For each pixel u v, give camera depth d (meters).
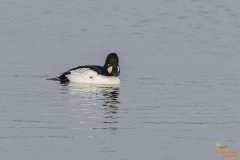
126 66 33.75
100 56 36.41
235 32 44.12
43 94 27.11
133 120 22.88
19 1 53.09
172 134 21.09
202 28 45.44
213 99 26.45
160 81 30.19
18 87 28.50
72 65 33.97
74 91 27.86
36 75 31.25
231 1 53.84
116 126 22.02
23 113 23.75
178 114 23.86
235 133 21.27
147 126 22.06
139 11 50.56
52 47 38.62
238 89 28.47
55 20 47.16
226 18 48.81
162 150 19.38
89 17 48.31
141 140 20.34
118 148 19.48
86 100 26.09
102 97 26.69
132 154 18.97
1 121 22.55
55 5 52.12
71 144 19.80
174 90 28.25
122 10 50.91
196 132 21.38
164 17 48.78
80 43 39.97
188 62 34.75
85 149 19.36
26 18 47.50
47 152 19.03
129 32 43.75
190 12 50.59
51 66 33.47
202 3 53.41
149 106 25.09
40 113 23.77
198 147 19.70
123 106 25.06
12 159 18.42
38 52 37.06
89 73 29.73
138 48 38.66
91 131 21.30
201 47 39.19
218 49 38.53
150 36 42.56
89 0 54.03
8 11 49.66
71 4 52.59
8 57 35.47
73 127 21.80
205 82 29.94
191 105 25.36
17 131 21.25
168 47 39.09
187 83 29.75
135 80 30.44
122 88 28.69
